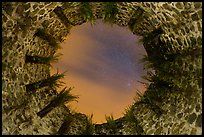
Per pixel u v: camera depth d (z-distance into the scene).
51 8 7.07
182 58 6.88
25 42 7.10
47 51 8.03
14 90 6.88
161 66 7.36
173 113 6.94
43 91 7.71
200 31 6.29
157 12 6.89
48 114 7.60
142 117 7.65
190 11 6.29
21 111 6.98
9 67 6.75
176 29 6.81
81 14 7.62
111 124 7.82
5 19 6.42
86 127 7.74
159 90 7.38
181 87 6.88
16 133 6.71
